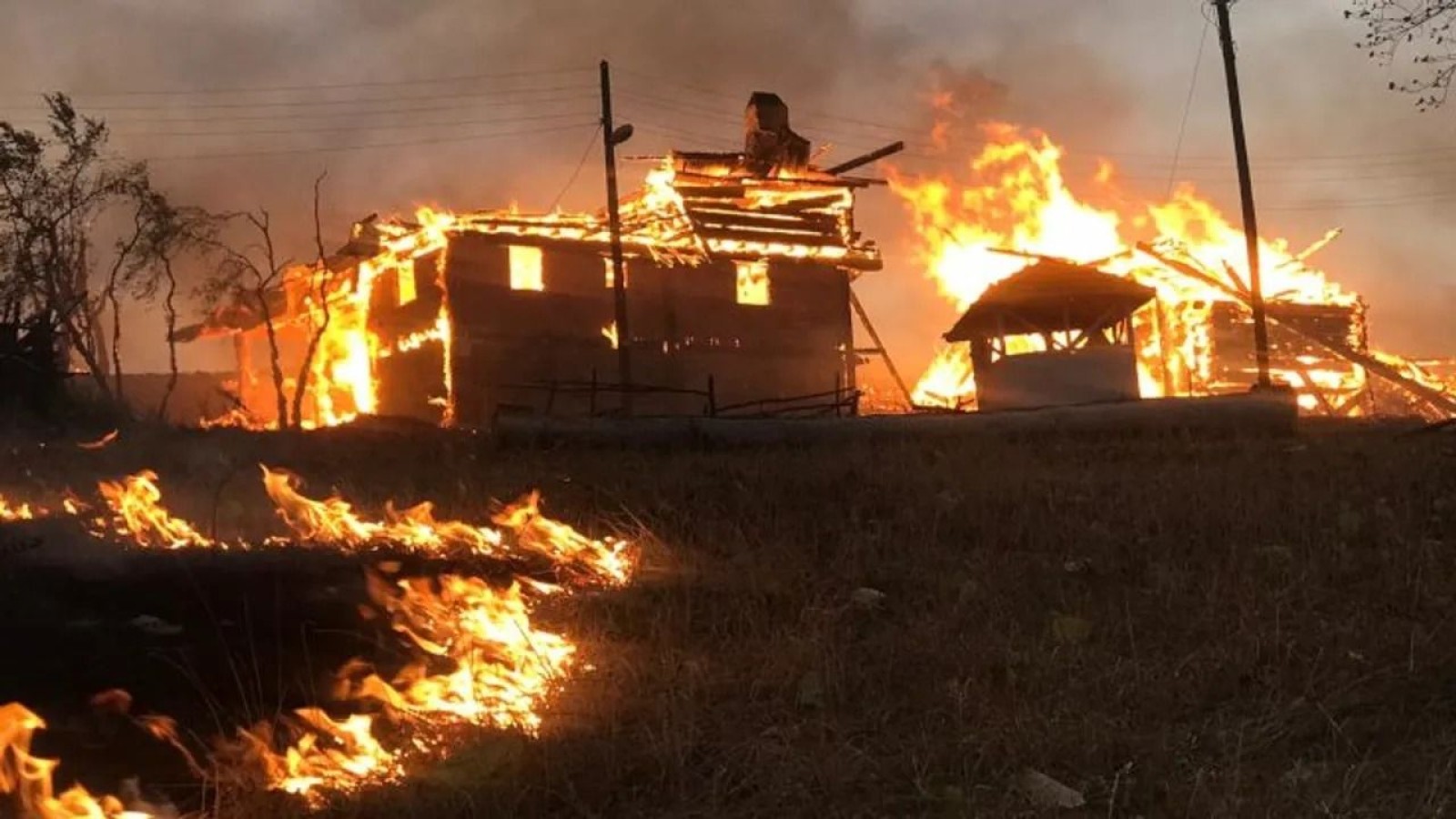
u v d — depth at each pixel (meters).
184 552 9.71
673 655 6.87
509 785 5.07
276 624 7.57
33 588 8.15
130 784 5.09
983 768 5.10
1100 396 23.59
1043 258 24.59
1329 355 40.56
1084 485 12.52
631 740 5.55
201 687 6.23
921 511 11.16
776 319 43.31
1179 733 5.31
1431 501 10.71
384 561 9.55
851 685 6.19
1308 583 7.68
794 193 44.47
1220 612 7.19
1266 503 10.42
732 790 5.00
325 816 4.86
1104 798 4.75
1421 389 25.94
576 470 15.24
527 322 39.91
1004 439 19.02
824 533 10.38
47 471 16.39
